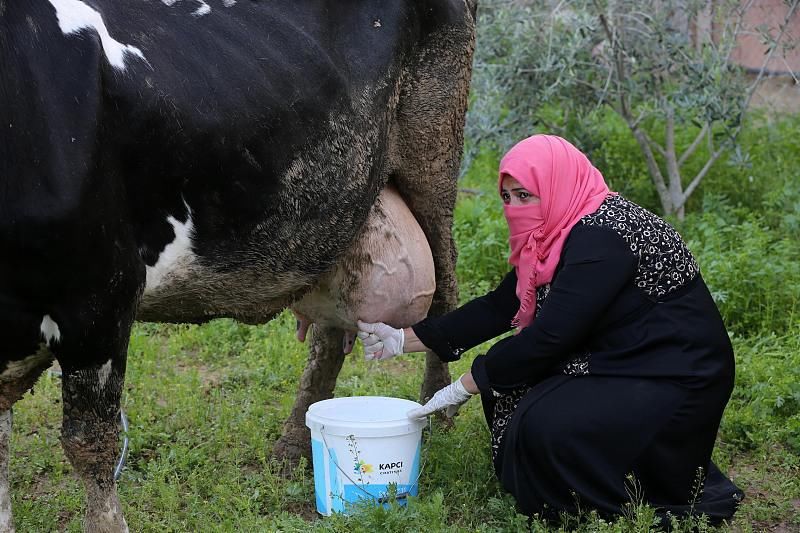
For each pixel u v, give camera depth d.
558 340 3.47
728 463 4.16
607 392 3.49
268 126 3.45
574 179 3.61
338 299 4.16
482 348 5.54
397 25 4.05
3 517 3.28
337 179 3.76
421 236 4.33
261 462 4.23
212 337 5.68
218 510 3.66
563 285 3.49
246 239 3.51
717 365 3.54
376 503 3.61
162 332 5.87
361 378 5.22
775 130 8.84
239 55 3.45
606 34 7.15
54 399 4.90
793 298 5.49
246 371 5.24
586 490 3.46
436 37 4.26
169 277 3.40
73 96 2.94
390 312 4.22
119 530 3.29
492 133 7.43
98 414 3.19
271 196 3.51
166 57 3.25
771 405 4.50
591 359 3.57
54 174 2.87
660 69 7.31
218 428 4.44
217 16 3.50
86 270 2.99
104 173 3.02
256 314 3.85
